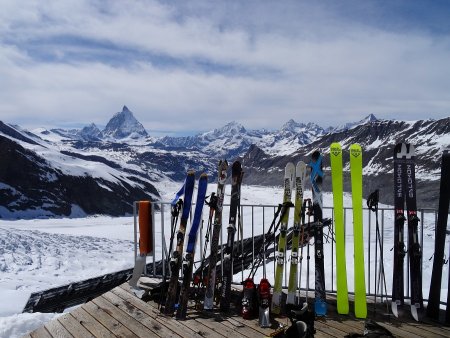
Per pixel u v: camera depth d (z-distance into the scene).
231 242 4.84
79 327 4.29
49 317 5.07
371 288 7.08
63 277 12.94
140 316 4.55
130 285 5.50
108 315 4.59
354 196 4.75
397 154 4.69
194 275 5.17
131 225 37.50
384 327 4.11
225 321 4.41
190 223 5.69
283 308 4.72
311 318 3.88
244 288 4.66
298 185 4.92
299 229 4.82
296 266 4.72
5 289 9.88
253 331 4.16
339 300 4.63
